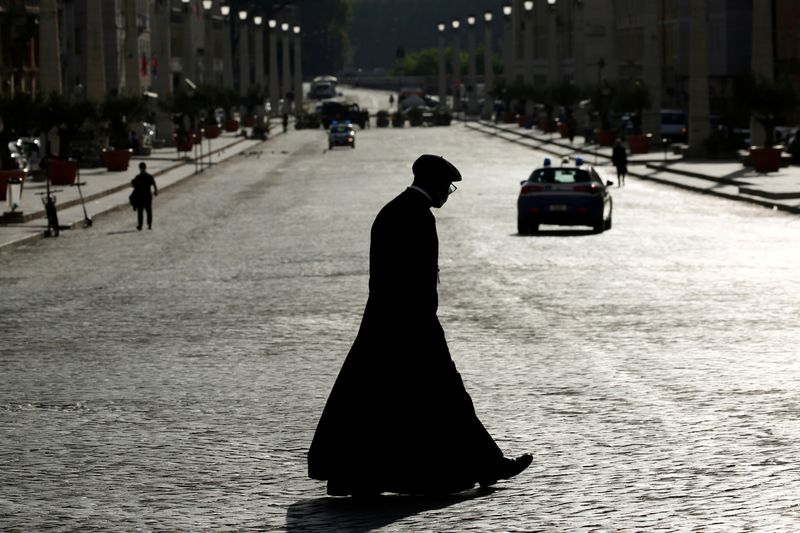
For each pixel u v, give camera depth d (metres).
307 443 26.61
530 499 21.75
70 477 24.30
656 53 186.12
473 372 34.34
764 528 19.58
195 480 23.81
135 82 180.38
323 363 36.59
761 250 66.75
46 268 67.94
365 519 20.83
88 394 32.81
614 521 20.25
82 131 162.25
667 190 116.75
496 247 71.19
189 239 82.19
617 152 123.88
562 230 82.12
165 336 42.88
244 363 36.91
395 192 120.38
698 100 156.25
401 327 21.05
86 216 94.69
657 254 65.62
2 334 44.38
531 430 27.12
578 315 45.06
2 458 25.95
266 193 123.88
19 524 21.22
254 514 21.42
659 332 40.62
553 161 168.50
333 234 81.62
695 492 21.84
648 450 25.02
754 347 37.19
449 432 21.25
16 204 94.81
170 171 159.75
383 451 21.14
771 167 126.69
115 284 59.28
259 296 53.03
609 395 30.69
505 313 46.16
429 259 21.05
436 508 21.36
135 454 26.03
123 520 21.28
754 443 25.28
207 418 29.38
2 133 123.19
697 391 30.80
